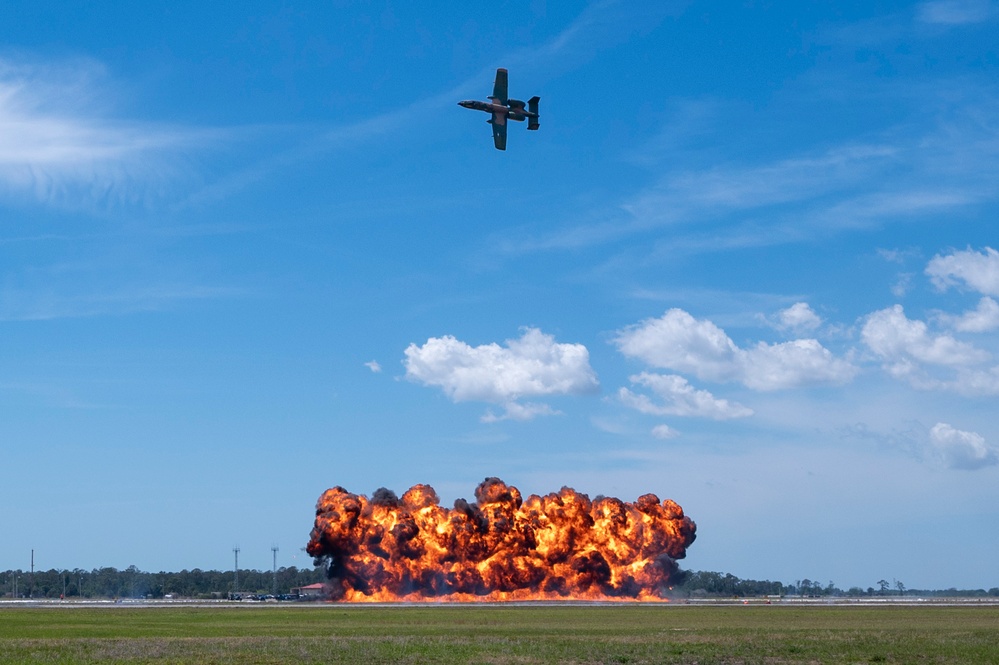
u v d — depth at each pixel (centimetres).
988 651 9781
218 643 10056
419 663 8631
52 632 11750
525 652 9506
